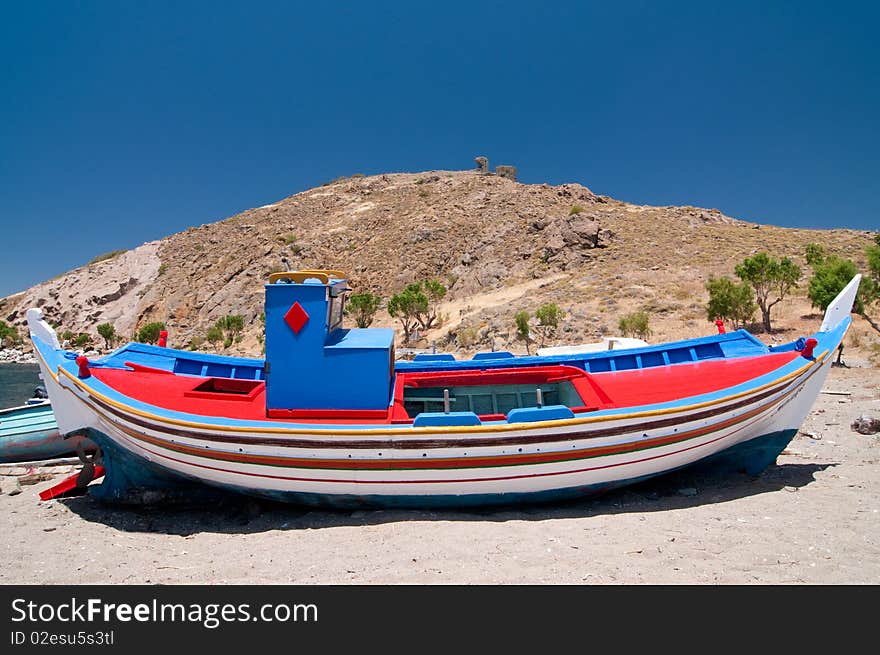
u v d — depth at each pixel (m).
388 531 6.51
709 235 62.25
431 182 118.50
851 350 24.52
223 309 83.25
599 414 7.00
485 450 6.85
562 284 55.00
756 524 6.25
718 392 7.50
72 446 11.02
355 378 7.29
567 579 5.05
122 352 9.50
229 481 7.29
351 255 88.81
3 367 69.06
